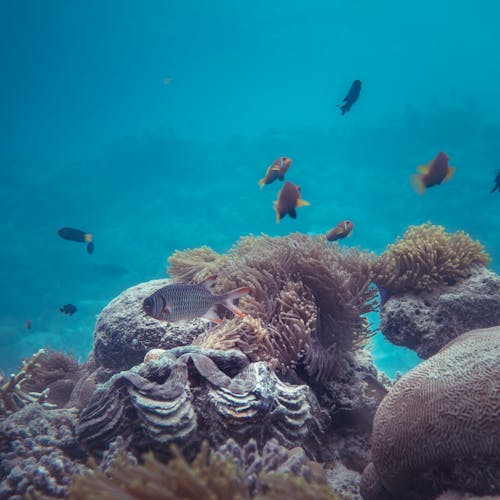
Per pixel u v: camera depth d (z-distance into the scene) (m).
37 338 21.30
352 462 3.96
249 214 41.56
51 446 3.30
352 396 4.29
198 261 6.60
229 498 1.67
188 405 2.95
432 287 5.48
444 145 50.22
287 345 4.15
